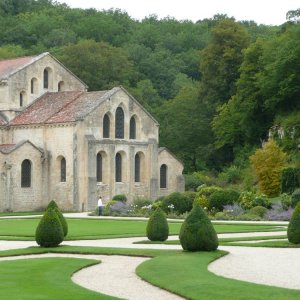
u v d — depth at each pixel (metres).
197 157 114.81
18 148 83.94
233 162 108.06
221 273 28.77
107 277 28.52
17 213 80.69
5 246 41.12
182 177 95.00
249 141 104.75
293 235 39.94
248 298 22.69
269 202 68.25
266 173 82.75
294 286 25.59
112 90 88.31
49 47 155.50
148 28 168.25
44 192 86.44
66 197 85.06
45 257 35.12
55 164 85.81
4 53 137.25
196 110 115.81
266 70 98.19
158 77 146.62
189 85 133.00
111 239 45.53
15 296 23.59
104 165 86.94
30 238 46.59
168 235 44.94
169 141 116.00
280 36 102.44
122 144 88.38
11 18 169.00
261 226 55.75
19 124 87.69
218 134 106.69
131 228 55.09
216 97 114.50
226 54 112.06
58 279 27.39
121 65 129.00
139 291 25.30
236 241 42.53
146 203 75.75
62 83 94.56
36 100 91.69
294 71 94.94
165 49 160.00
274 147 84.31
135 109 90.44
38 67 91.88
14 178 83.56
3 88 89.12
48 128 86.19
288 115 95.69
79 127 83.88
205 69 114.75
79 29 166.38
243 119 101.94
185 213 67.62
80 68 124.12
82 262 32.50
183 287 25.14
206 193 70.19
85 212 82.19
